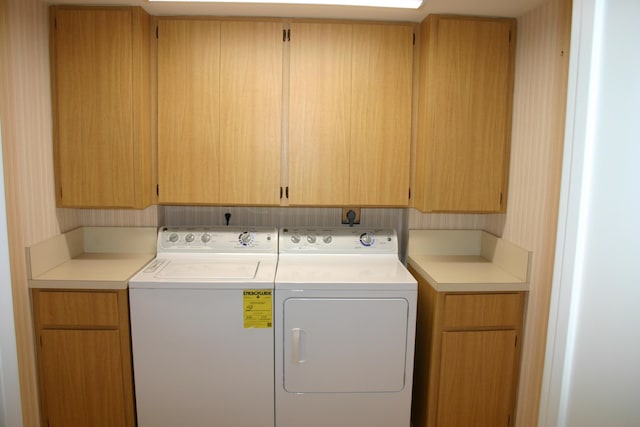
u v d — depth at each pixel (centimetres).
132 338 194
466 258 243
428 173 215
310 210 251
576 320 142
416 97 221
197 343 194
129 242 240
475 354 204
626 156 136
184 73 212
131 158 209
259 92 214
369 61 215
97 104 206
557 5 173
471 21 208
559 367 146
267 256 232
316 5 193
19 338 183
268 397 199
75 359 197
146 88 211
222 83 213
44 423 201
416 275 233
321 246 235
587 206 137
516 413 208
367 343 197
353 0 185
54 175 211
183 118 214
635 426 148
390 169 222
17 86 180
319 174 220
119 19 202
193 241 232
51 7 201
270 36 211
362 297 194
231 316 193
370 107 217
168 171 218
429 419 208
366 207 243
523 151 204
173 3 195
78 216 237
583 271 140
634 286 142
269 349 195
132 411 200
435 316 200
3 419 180
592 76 132
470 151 216
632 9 130
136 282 190
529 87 199
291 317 194
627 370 145
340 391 199
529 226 198
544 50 186
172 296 191
